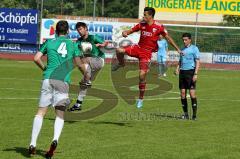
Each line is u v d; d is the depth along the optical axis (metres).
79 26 36.56
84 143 25.73
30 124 30.36
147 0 96.81
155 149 24.83
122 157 23.03
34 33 91.75
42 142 25.56
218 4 95.12
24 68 74.81
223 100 46.06
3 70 70.19
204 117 35.72
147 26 31.80
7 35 92.06
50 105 22.94
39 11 92.31
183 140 27.25
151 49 32.31
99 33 91.00
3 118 32.22
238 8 95.12
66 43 23.28
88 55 36.78
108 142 26.16
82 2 155.50
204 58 93.75
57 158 22.50
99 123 31.97
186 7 95.50
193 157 23.41
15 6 134.00
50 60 23.08
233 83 64.19
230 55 92.94
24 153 23.12
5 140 25.81
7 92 46.09
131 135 28.25
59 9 136.62
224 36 97.50
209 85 60.56
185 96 35.03
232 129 31.06
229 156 23.80
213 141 27.19
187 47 34.78
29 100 41.16
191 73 34.50
